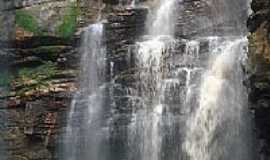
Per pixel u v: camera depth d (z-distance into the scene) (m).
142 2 24.09
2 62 23.83
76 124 22.62
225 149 19.81
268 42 17.11
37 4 24.14
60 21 23.78
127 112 22.02
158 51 22.05
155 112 21.48
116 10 23.75
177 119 21.05
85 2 24.23
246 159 19.25
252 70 17.30
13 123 23.06
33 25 23.73
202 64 21.30
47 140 22.70
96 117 22.45
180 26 23.28
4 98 23.33
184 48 21.75
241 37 21.97
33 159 22.66
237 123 19.67
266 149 18.31
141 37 23.38
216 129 20.17
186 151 20.59
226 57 20.80
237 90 20.00
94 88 22.84
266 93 17.06
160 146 21.12
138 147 21.52
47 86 22.98
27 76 23.38
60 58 23.42
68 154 22.53
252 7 18.03
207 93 20.70
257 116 17.80
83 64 23.31
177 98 21.27
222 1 23.12
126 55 22.64
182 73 21.44
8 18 24.16
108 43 23.28
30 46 23.67
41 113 22.86
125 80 22.34
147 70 22.06
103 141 22.17
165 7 23.83
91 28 23.66
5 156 22.91
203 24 23.06
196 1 23.38
